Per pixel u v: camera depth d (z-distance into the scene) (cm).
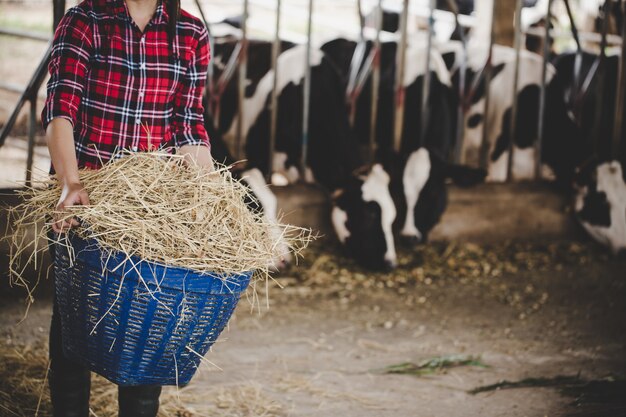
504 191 629
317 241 592
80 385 248
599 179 615
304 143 572
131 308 209
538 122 629
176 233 212
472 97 672
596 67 669
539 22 926
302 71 600
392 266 533
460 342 420
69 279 215
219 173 239
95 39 231
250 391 336
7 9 1188
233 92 619
